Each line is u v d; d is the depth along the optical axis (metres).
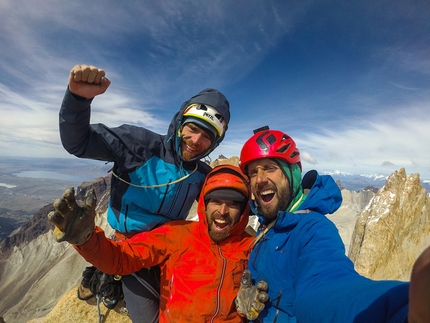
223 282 0.90
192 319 0.87
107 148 0.90
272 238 0.79
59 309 1.28
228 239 1.01
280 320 0.67
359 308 0.37
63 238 0.61
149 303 1.02
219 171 1.01
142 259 0.90
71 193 0.59
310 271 0.56
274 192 0.84
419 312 0.22
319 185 0.80
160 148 0.99
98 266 0.77
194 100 0.98
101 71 0.69
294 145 0.87
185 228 1.01
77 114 0.74
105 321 1.24
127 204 0.97
